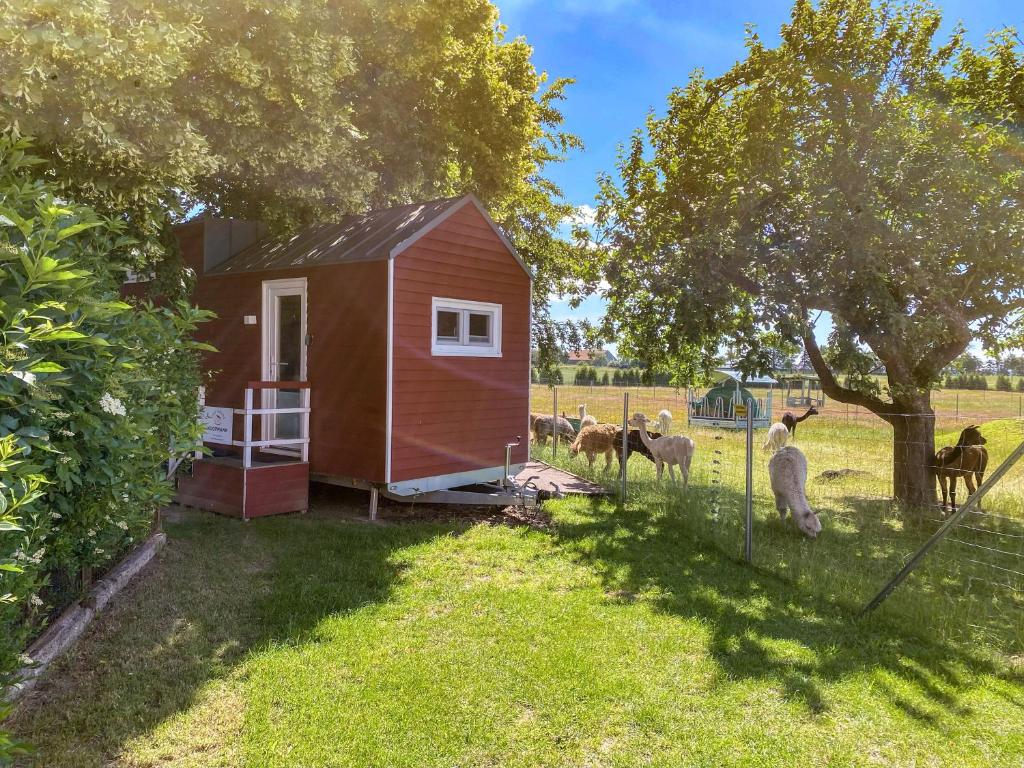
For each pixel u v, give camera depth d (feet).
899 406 31.42
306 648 14.03
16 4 15.03
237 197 40.91
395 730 11.01
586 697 12.27
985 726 11.57
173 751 10.27
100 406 11.34
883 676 13.44
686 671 13.51
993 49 31.63
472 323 30.25
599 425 37.14
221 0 22.25
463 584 18.90
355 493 32.63
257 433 30.78
